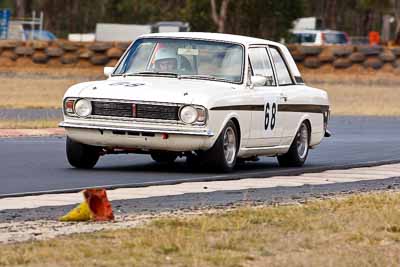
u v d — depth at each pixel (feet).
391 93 339.36
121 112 126.00
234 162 131.23
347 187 120.57
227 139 129.39
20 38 488.02
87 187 115.24
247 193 109.19
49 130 193.06
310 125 148.05
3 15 484.74
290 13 465.47
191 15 477.36
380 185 123.54
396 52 394.93
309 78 381.81
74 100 127.95
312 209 96.78
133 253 73.41
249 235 81.20
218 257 72.84
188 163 143.13
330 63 394.32
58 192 110.32
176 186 116.57
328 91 339.36
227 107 127.44
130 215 93.40
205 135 124.36
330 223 87.71
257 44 138.92
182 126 124.67
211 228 84.17
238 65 134.10
